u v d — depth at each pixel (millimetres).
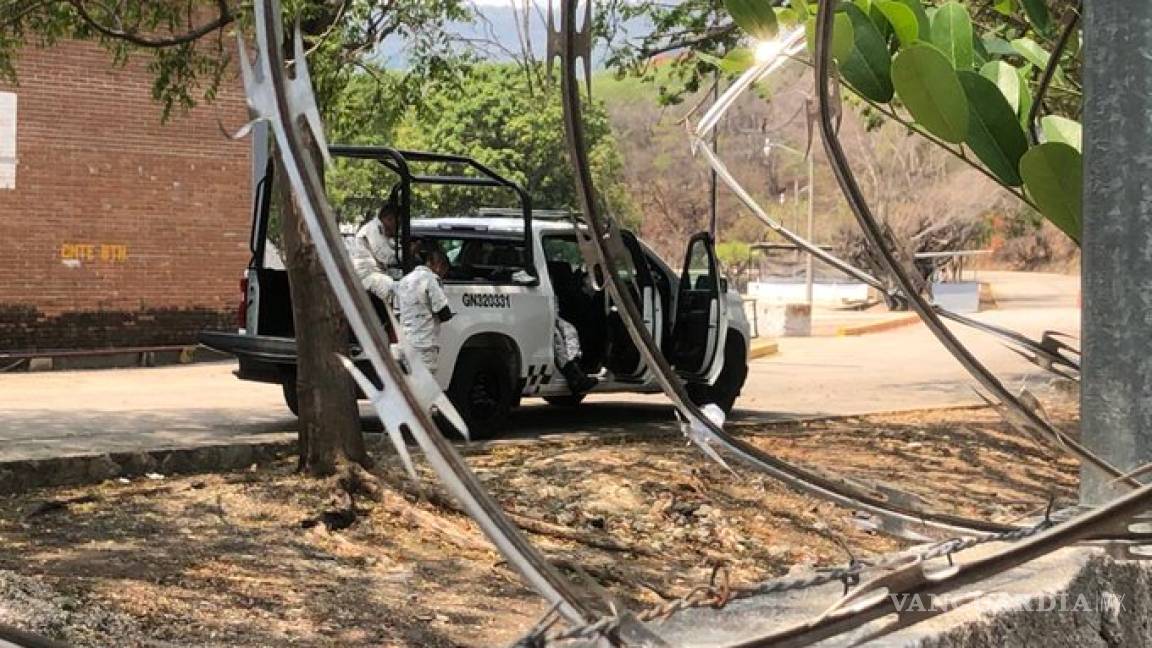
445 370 11023
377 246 10656
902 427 12508
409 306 10328
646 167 44375
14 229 19766
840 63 2662
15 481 8164
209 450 9055
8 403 13805
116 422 11484
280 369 11367
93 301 20578
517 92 30188
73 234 20344
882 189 34188
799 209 37031
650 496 8727
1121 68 2713
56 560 6469
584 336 12445
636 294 11250
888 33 2924
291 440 9539
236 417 12094
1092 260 2783
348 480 8023
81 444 9148
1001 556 1673
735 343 13219
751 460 2293
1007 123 2760
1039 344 2936
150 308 21172
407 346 1366
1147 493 1619
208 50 14516
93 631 5242
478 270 12125
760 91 5391
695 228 47000
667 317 12656
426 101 12656
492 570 6992
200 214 21625
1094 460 2383
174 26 11516
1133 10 2705
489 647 5383
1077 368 2918
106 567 6375
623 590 6746
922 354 25062
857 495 2494
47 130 19984
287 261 8180
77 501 7785
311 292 8164
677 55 12570
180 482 8406
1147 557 2926
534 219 12445
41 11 11422
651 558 7605
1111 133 2730
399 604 6207
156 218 21156
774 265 54125
